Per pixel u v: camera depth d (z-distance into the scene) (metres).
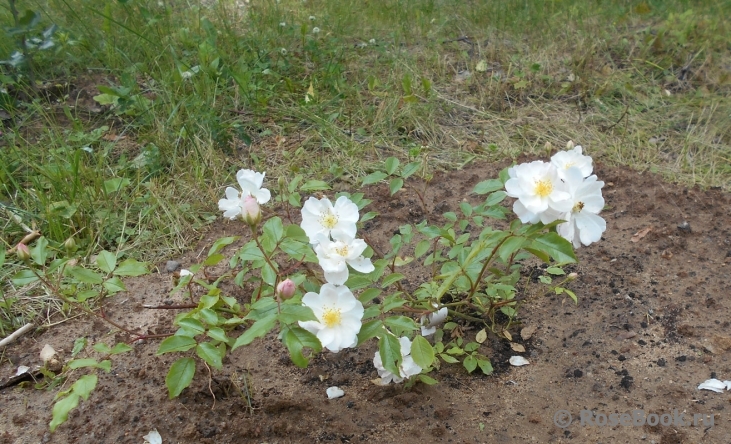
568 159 0.69
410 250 1.02
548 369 0.80
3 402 0.77
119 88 1.36
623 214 1.12
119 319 0.89
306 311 0.59
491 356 0.82
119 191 1.11
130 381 0.79
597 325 0.87
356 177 1.22
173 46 1.55
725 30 1.85
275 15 1.83
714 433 0.71
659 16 2.00
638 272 0.97
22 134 1.26
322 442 0.71
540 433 0.71
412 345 0.64
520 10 1.93
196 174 1.16
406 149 1.32
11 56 1.31
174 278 0.90
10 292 0.92
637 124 1.42
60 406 0.59
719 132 1.40
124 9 1.69
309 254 0.68
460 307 0.88
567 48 1.75
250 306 0.69
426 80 1.43
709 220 1.10
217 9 1.80
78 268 0.72
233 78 1.44
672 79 1.62
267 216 1.08
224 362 0.81
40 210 1.06
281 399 0.76
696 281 0.95
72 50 1.51
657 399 0.76
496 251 0.74
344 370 0.81
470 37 1.83
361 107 1.42
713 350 0.83
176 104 1.33
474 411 0.74
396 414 0.74
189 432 0.71
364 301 0.69
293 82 1.51
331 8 1.93
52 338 0.86
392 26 1.86
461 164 1.27
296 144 1.31
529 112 1.47
